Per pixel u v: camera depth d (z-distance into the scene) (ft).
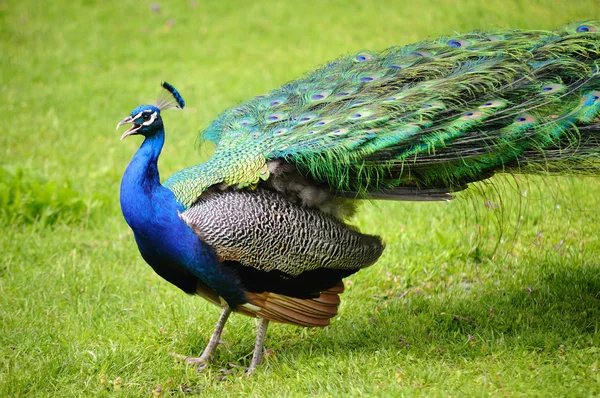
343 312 32.68
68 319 32.42
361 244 28.17
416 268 36.29
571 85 27.43
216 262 26.32
